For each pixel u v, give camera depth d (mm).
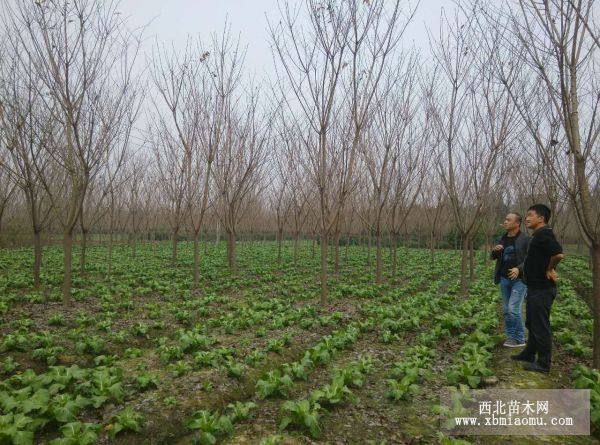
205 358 6727
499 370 6520
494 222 21688
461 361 6684
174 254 18859
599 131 6211
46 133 10633
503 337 7891
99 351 7305
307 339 8375
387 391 5863
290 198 19406
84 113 10430
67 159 10297
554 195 11422
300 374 6199
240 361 6961
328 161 13719
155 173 21281
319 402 5402
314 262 21641
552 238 5965
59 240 30484
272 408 5492
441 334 8336
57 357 6949
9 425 4359
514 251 7297
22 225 25656
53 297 11188
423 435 4809
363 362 6523
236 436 4785
